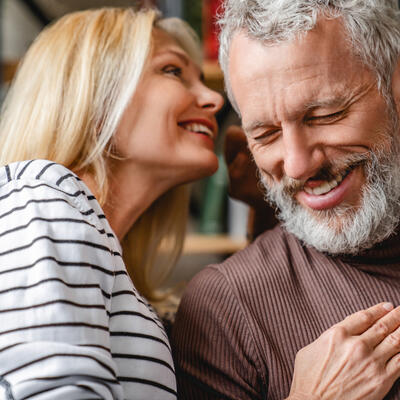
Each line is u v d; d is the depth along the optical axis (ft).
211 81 5.27
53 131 3.40
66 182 2.62
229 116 6.08
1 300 2.25
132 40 3.54
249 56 2.66
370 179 2.80
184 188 4.40
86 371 2.11
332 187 2.82
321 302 2.93
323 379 2.54
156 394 2.50
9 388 2.06
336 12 2.55
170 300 4.45
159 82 3.60
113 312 2.55
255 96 2.68
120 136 3.50
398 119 2.79
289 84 2.57
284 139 2.70
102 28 3.58
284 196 3.04
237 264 3.18
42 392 2.05
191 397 2.97
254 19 2.63
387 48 2.64
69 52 3.52
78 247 2.39
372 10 2.59
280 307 2.95
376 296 2.87
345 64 2.56
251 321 2.92
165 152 3.54
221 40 3.00
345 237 2.88
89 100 3.39
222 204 6.14
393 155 2.80
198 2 5.30
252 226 4.20
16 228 2.41
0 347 2.15
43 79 3.52
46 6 6.36
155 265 4.53
